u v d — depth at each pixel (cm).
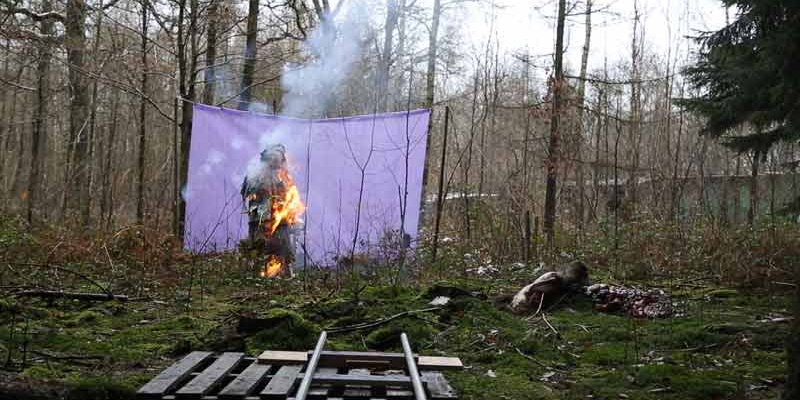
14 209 1719
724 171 2131
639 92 2273
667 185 1938
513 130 2256
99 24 1834
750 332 760
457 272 1149
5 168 2662
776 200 2030
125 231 1183
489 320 804
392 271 1060
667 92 2461
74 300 877
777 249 1127
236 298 953
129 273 1047
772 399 543
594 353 693
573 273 968
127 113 2559
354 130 1271
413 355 620
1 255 1023
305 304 870
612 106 2138
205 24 1532
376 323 761
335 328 750
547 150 1828
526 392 566
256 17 1636
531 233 1480
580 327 816
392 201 1239
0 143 2670
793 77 1058
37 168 1969
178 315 841
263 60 1827
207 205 1271
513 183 1684
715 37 1180
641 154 2381
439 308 829
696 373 613
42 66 1889
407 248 1108
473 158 2292
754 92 1173
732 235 1258
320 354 595
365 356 602
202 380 512
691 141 2209
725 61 1229
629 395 557
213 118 1285
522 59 1878
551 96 1741
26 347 642
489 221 1425
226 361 580
